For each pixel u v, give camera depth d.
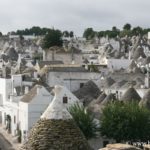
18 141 89.62
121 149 24.34
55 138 21.86
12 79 110.06
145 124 73.25
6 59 189.50
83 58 175.62
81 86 113.88
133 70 133.25
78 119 72.62
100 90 106.81
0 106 114.06
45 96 89.25
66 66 119.88
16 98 102.06
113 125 73.00
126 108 74.25
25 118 90.00
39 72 122.44
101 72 131.62
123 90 105.00
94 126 73.56
